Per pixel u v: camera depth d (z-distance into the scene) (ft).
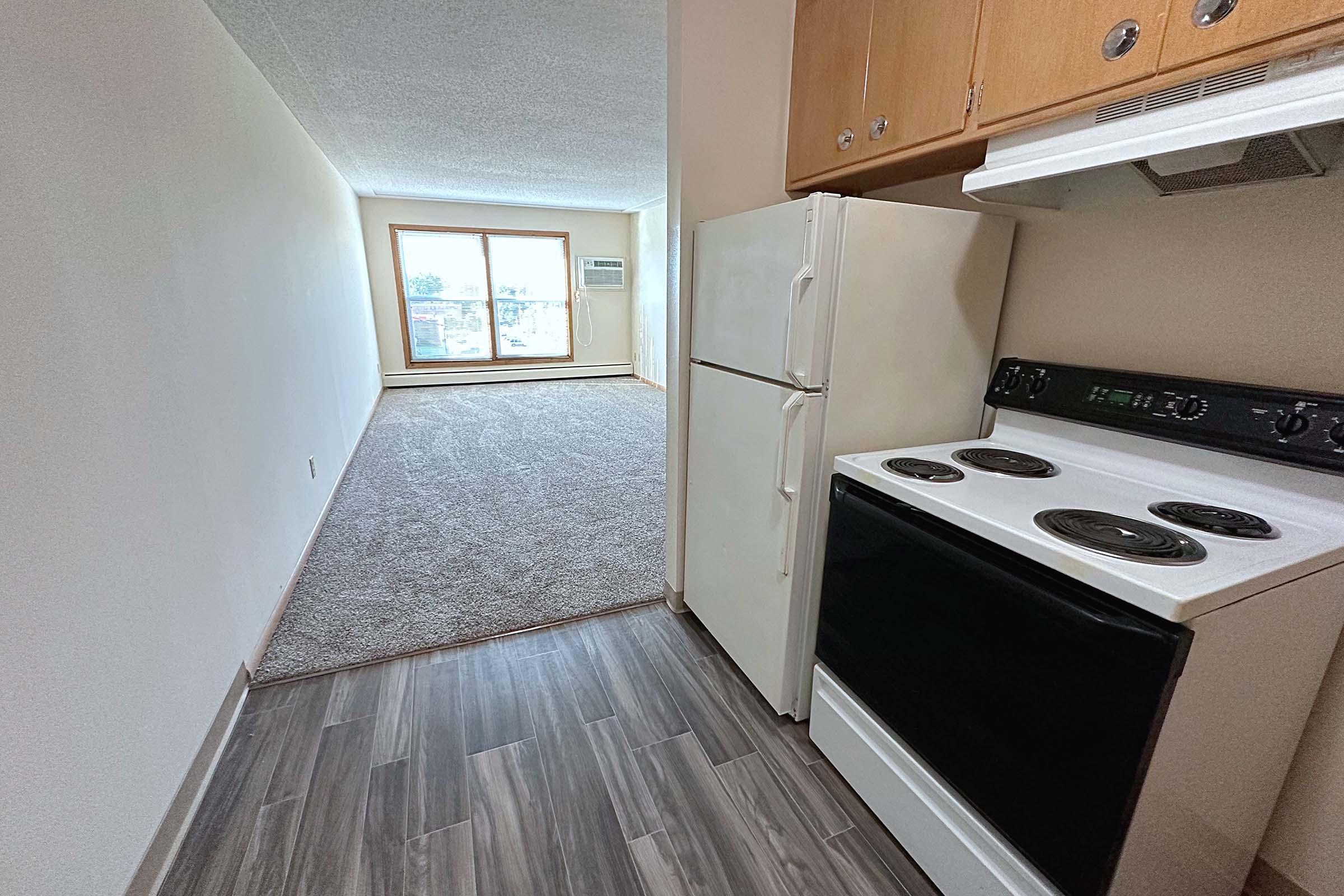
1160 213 3.92
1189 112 2.75
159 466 4.47
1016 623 3.12
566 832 4.34
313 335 10.87
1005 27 3.55
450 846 4.21
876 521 4.08
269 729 5.30
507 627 7.00
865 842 4.27
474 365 24.75
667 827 4.39
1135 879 2.92
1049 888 3.10
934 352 4.85
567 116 11.28
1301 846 3.62
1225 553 2.84
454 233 23.18
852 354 4.51
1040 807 3.10
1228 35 2.51
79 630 3.33
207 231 5.97
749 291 5.07
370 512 10.58
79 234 3.73
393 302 22.84
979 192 3.93
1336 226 3.10
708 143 5.80
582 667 6.32
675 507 7.11
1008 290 5.07
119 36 4.46
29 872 2.84
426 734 5.30
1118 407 4.00
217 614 5.27
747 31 5.66
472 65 8.61
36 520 3.07
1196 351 3.82
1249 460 3.45
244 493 6.26
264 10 6.71
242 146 7.47
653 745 5.21
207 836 4.24
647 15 7.06
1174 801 2.86
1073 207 4.38
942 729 3.71
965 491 3.76
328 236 13.73
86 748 3.29
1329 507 3.15
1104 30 3.01
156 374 4.57
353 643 6.60
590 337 26.43
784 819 4.46
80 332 3.62
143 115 4.78
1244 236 3.50
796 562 4.88
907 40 4.31
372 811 4.48
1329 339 3.18
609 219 25.58
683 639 6.86
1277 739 3.27
